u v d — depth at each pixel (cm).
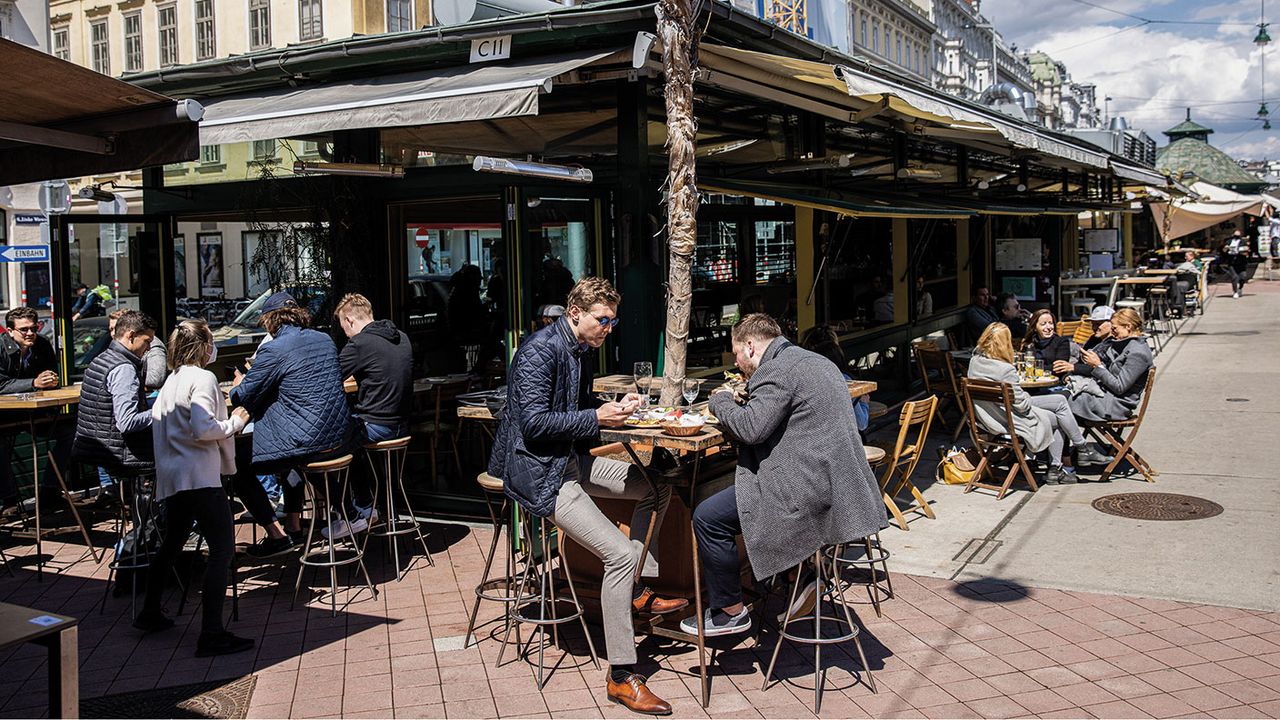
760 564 448
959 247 1575
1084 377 884
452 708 452
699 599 454
